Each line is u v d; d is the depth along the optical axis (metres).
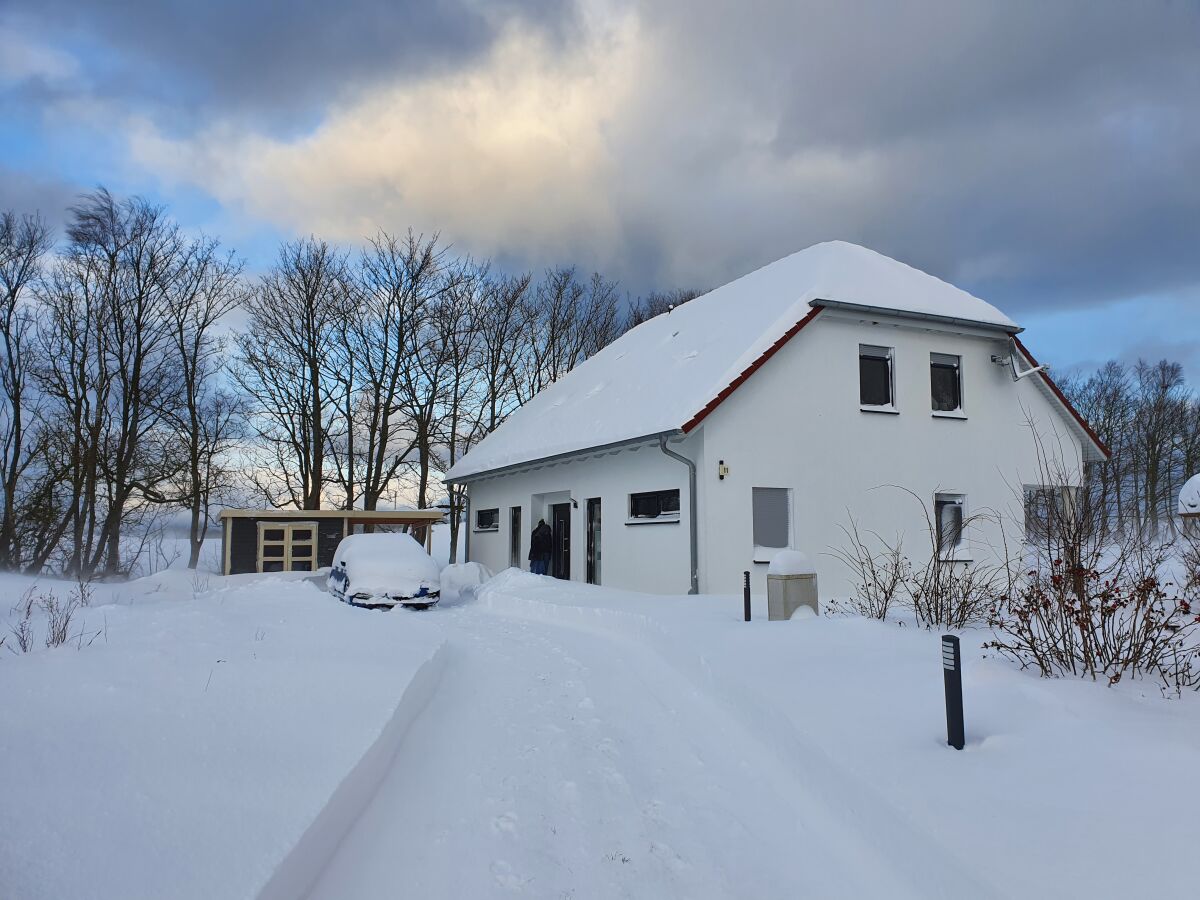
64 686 5.51
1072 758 4.27
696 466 14.64
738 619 9.80
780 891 3.66
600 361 26.89
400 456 35.25
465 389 37.00
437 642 9.31
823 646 7.44
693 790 4.96
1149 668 5.89
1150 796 3.72
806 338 15.84
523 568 21.95
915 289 17.70
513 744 5.91
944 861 3.35
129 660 6.51
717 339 17.41
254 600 12.95
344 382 34.66
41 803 3.56
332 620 10.24
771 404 15.21
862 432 16.11
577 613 12.56
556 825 4.41
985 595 9.02
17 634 7.83
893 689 5.84
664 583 15.38
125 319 29.91
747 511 14.71
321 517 23.44
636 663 8.93
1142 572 7.00
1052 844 3.36
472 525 26.59
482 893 3.60
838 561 15.44
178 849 3.27
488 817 4.48
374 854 3.94
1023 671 6.15
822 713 5.41
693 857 4.02
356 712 5.57
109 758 4.20
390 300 35.41
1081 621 6.06
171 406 30.89
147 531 30.69
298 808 3.77
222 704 5.43
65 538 28.88
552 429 21.08
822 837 4.15
